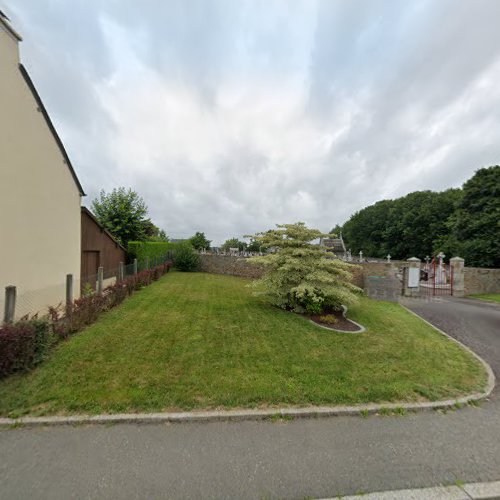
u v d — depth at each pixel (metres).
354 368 4.16
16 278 5.74
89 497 1.92
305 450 2.46
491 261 19.08
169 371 3.84
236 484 2.07
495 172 20.81
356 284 12.80
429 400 3.35
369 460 2.36
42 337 3.99
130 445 2.46
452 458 2.41
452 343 5.69
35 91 6.21
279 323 6.41
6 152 5.46
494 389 3.74
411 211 41.19
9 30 5.49
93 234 10.59
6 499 1.89
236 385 3.51
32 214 6.22
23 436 2.54
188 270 19.08
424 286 16.11
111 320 6.20
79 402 3.02
